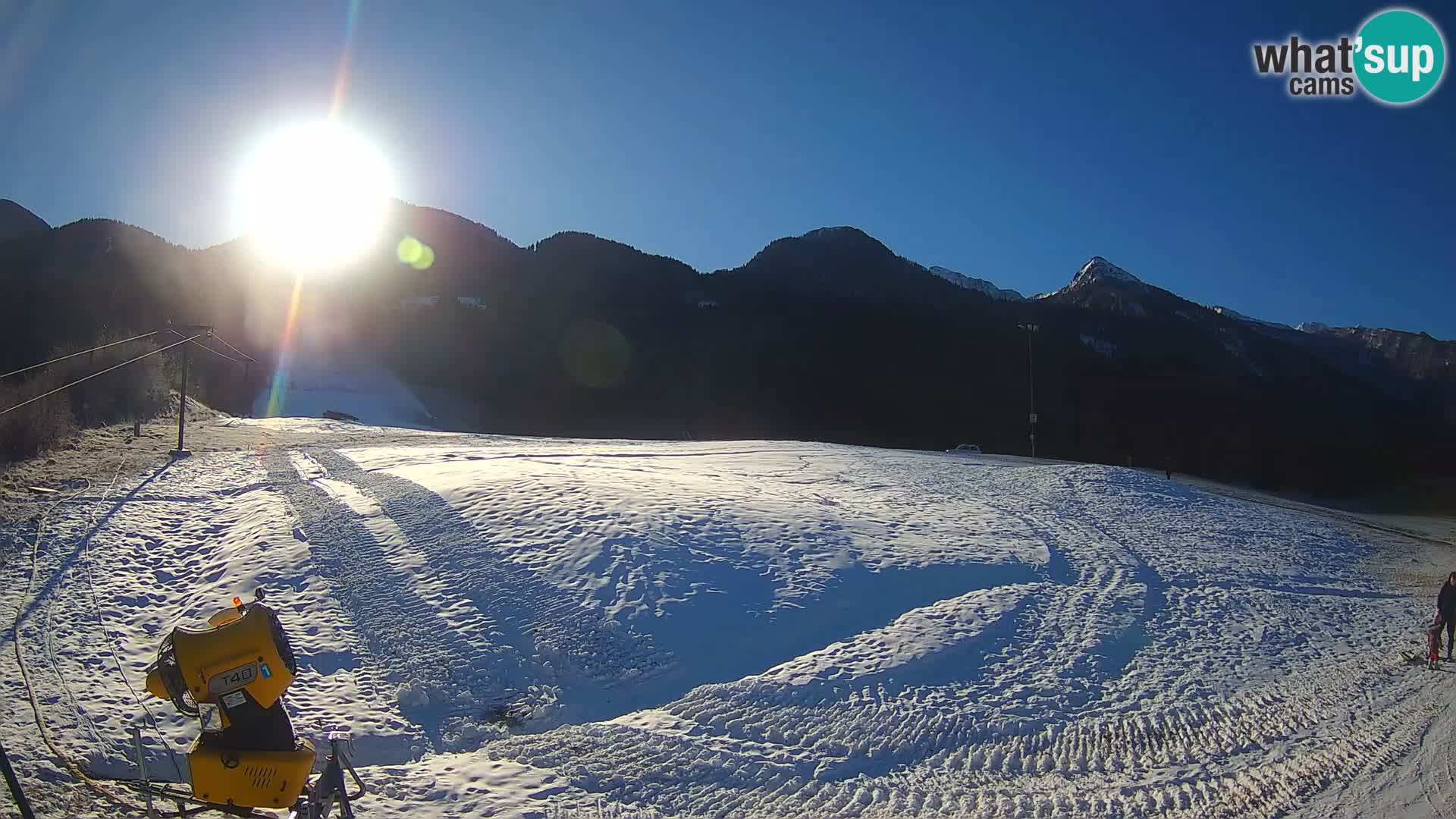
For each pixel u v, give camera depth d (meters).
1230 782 8.86
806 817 7.66
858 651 12.05
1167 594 17.09
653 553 14.20
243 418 45.88
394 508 16.28
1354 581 21.62
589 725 9.45
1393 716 11.38
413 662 10.41
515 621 11.66
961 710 10.53
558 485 18.19
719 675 11.07
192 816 6.23
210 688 4.69
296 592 12.34
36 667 9.20
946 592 14.95
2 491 16.56
